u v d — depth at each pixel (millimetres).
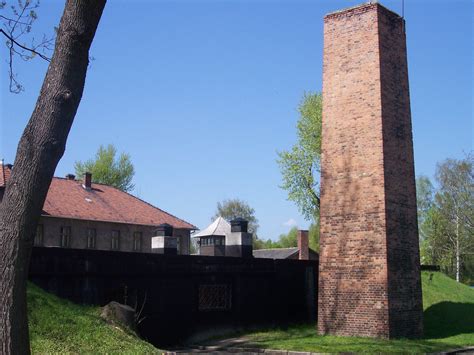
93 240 40594
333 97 23875
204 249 34000
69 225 39156
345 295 22703
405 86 23938
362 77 23094
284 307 26906
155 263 21500
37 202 6793
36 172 6789
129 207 44938
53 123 6910
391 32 23609
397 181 22734
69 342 12516
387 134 22547
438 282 32750
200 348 21094
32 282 17078
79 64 7141
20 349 6562
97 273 19297
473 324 25812
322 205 23734
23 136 6906
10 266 6582
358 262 22438
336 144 23578
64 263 18250
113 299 19844
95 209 41781
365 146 22703
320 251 23688
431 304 29016
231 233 27422
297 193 46594
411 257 22938
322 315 23406
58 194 41188
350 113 23281
